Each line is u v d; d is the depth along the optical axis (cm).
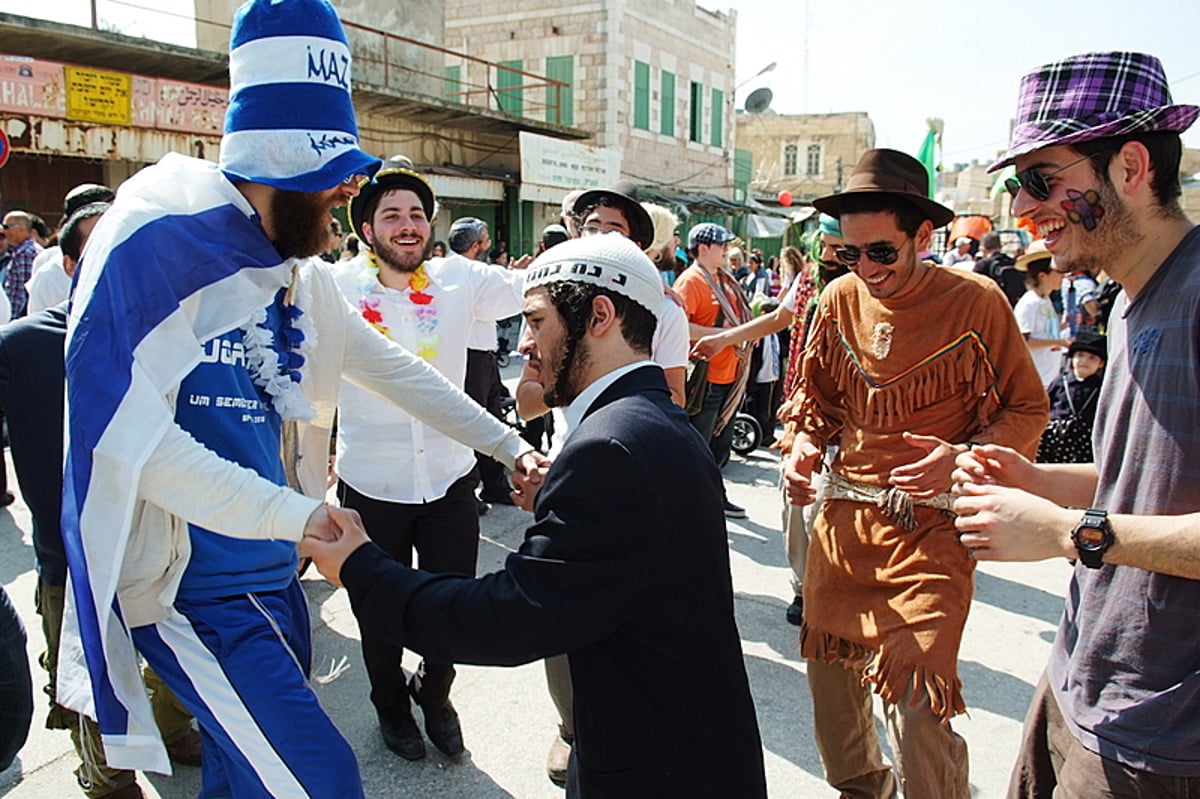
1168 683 154
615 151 1919
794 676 364
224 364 180
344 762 181
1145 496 156
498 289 321
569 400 166
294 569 207
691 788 148
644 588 144
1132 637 159
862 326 249
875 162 231
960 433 241
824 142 4038
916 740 216
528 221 1817
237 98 182
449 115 1530
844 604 237
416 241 295
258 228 188
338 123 183
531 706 338
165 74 1165
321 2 182
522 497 231
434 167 1625
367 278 305
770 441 793
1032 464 192
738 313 489
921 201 222
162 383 165
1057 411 480
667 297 296
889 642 221
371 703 336
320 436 237
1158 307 158
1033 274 605
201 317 176
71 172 1147
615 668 150
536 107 2041
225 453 181
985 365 233
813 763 304
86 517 160
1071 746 172
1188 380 150
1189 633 152
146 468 160
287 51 177
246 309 182
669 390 164
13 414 234
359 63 1505
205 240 177
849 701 243
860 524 239
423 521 298
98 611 161
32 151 932
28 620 396
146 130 1020
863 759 246
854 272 239
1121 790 159
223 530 164
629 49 2089
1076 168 161
